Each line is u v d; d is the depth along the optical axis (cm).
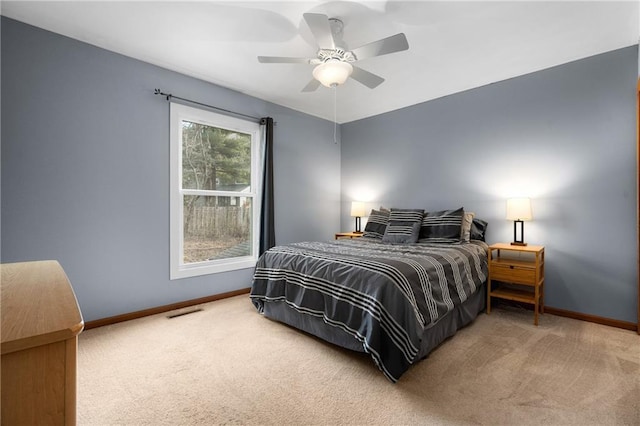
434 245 300
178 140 314
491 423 142
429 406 154
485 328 255
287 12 215
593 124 273
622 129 260
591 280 274
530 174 309
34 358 54
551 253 296
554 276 293
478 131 346
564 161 289
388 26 230
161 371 188
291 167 424
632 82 256
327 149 475
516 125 318
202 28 236
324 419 145
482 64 292
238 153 371
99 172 263
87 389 169
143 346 222
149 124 292
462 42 253
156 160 297
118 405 155
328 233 476
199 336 240
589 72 276
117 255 273
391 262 208
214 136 349
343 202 494
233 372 187
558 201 292
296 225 431
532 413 148
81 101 254
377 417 146
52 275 102
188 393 166
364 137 465
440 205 379
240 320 275
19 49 227
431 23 227
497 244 305
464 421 143
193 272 324
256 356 208
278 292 255
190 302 319
